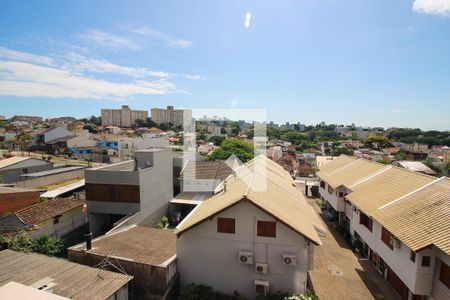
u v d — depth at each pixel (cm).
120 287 958
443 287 1059
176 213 2427
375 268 1608
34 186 3042
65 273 1010
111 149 5975
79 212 2061
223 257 1233
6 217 1727
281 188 1773
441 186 1391
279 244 1182
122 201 1998
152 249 1357
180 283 1275
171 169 2547
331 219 2473
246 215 1198
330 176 2603
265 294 1163
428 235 1109
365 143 10100
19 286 480
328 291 1362
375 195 1733
